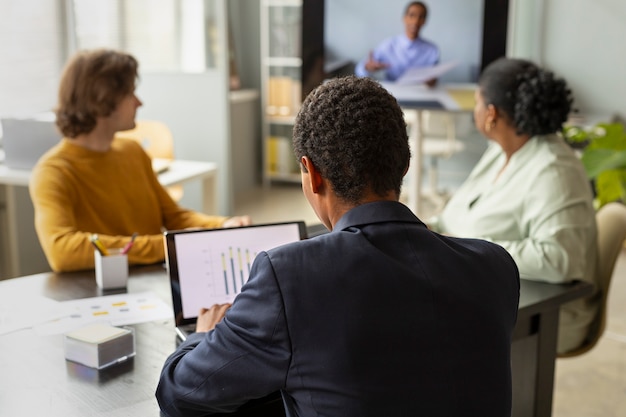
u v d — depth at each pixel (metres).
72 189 2.05
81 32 4.12
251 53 6.32
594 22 4.82
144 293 1.73
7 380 1.26
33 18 3.81
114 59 2.09
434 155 5.14
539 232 1.99
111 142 2.16
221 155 4.41
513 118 2.15
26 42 3.78
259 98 6.39
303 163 1.03
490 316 0.99
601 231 2.24
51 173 2.03
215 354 0.99
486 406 0.97
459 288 0.98
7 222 3.50
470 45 4.19
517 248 1.99
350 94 0.99
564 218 1.98
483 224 2.16
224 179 4.43
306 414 0.94
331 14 4.45
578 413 2.64
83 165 2.09
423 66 4.32
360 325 0.92
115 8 4.29
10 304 1.64
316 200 1.04
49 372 1.30
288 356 0.92
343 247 0.96
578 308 2.21
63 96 2.06
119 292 1.73
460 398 0.95
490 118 2.19
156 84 4.47
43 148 3.19
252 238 1.59
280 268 0.95
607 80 4.87
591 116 4.84
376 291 0.93
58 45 3.98
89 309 1.62
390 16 4.32
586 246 2.01
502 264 1.06
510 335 1.05
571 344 2.26
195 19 4.30
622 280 4.12
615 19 4.77
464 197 2.45
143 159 2.31
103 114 2.07
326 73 4.54
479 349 0.97
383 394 0.92
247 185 6.31
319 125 0.98
